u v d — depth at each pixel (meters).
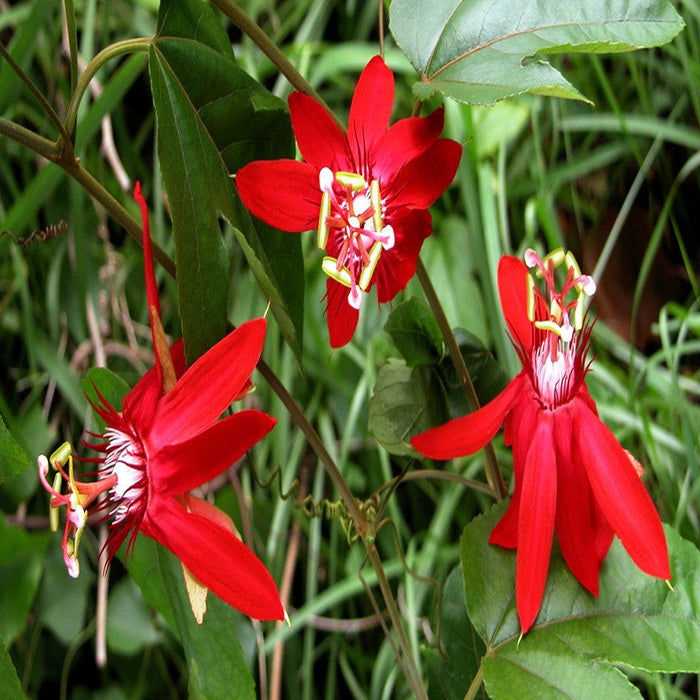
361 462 0.63
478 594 0.39
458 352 0.41
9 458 0.35
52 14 0.66
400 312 0.42
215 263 0.37
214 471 0.34
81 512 0.35
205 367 0.34
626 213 0.66
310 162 0.36
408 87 0.66
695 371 0.66
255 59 0.67
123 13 0.68
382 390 0.43
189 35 0.36
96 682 0.63
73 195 0.60
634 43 0.35
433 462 0.60
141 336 0.66
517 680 0.38
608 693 0.37
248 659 0.58
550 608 0.39
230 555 0.34
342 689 0.63
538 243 0.63
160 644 0.62
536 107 0.64
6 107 0.59
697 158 0.60
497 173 0.66
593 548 0.37
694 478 0.57
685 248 0.66
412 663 0.42
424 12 0.36
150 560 0.43
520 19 0.36
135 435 0.35
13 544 0.57
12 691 0.36
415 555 0.58
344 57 0.64
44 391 0.66
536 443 0.36
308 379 0.63
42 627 0.62
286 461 0.61
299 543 0.63
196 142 0.36
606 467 0.36
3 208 0.66
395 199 0.37
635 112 0.69
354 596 0.62
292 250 0.39
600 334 0.64
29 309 0.62
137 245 0.66
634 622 0.38
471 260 0.62
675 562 0.39
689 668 0.37
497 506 0.40
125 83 0.58
